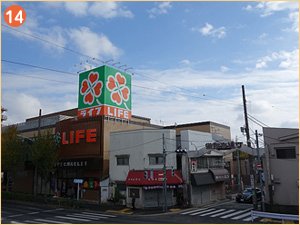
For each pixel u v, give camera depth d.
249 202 39.41
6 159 44.31
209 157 43.66
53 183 46.53
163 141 35.41
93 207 35.56
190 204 37.00
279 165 32.84
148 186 35.34
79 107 45.44
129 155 38.12
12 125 52.00
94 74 44.31
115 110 43.66
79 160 41.97
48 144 42.50
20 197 43.31
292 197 31.78
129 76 47.12
